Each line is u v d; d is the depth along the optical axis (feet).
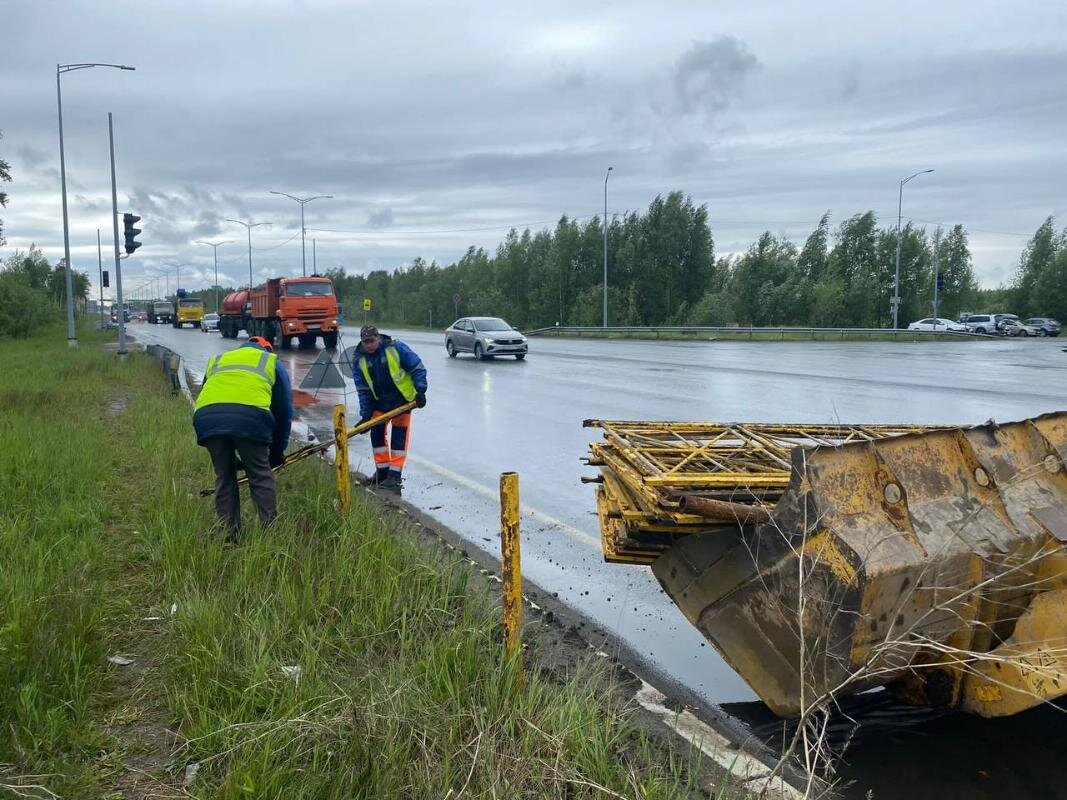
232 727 9.96
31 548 15.93
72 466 24.03
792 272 205.26
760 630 11.34
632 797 9.29
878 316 207.00
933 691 11.70
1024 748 11.23
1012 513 10.90
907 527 10.37
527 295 226.17
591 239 211.00
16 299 136.56
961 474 11.12
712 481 12.64
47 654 11.55
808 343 129.80
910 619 10.27
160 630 13.67
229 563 16.16
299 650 12.37
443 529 22.12
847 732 11.69
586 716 10.63
